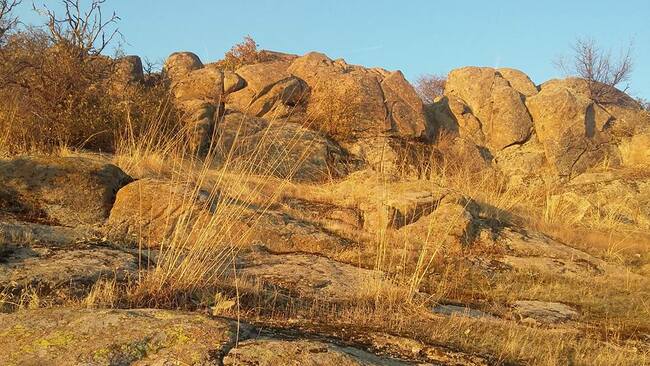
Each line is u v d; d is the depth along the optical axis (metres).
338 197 12.60
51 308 4.23
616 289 9.27
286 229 9.43
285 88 22.91
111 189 9.27
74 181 8.95
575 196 18.14
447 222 11.02
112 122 14.88
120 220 8.62
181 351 3.54
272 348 3.65
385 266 8.80
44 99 14.49
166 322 3.87
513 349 5.07
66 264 6.08
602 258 12.30
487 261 10.30
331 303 6.22
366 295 6.61
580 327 6.69
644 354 5.60
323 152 19.25
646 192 20.83
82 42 15.60
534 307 7.54
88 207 8.84
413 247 10.03
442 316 6.09
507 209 14.98
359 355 3.91
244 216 9.18
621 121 27.70
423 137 24.83
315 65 25.44
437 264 9.38
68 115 14.21
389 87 25.47
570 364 5.11
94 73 15.85
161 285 5.27
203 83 22.92
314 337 4.39
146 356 3.51
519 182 23.34
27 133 13.44
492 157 27.00
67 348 3.50
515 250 11.20
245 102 22.52
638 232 16.12
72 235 7.79
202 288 5.59
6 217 8.14
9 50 15.09
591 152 26.17
